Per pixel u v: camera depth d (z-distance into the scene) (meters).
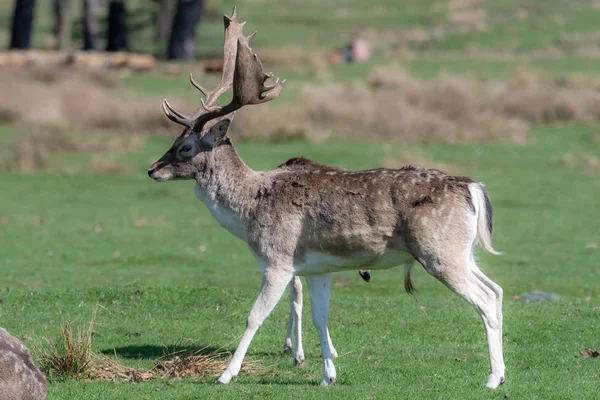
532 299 22.95
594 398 14.19
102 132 53.38
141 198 39.97
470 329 19.17
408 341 18.44
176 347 17.86
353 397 14.08
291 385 15.01
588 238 32.56
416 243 14.45
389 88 61.22
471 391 14.31
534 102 59.03
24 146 46.72
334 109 54.84
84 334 17.47
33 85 57.50
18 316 20.14
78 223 34.56
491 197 40.19
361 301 21.98
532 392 14.40
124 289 21.94
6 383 11.77
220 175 15.78
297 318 16.86
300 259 15.15
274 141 51.78
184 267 27.62
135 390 14.62
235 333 18.97
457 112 56.97
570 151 50.88
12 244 30.70
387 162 46.12
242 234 15.68
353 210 14.74
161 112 54.50
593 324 19.30
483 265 28.20
